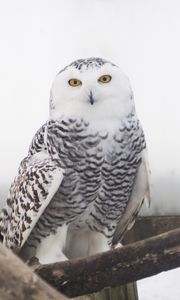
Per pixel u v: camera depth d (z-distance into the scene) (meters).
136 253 1.55
